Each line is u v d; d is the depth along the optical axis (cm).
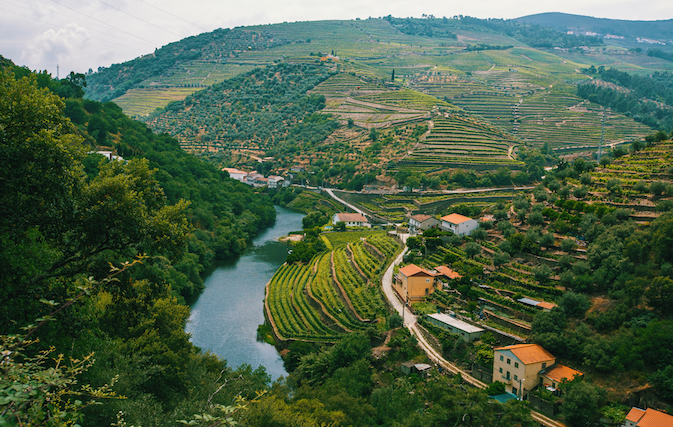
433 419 6312
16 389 1510
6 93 3747
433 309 9981
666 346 6644
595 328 7700
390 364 8681
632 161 14312
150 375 5428
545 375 7056
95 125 17475
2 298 3400
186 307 7750
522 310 8862
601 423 6206
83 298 4000
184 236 5094
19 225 3612
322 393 7281
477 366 7838
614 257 8638
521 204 13875
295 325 11094
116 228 4316
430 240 12838
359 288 12344
